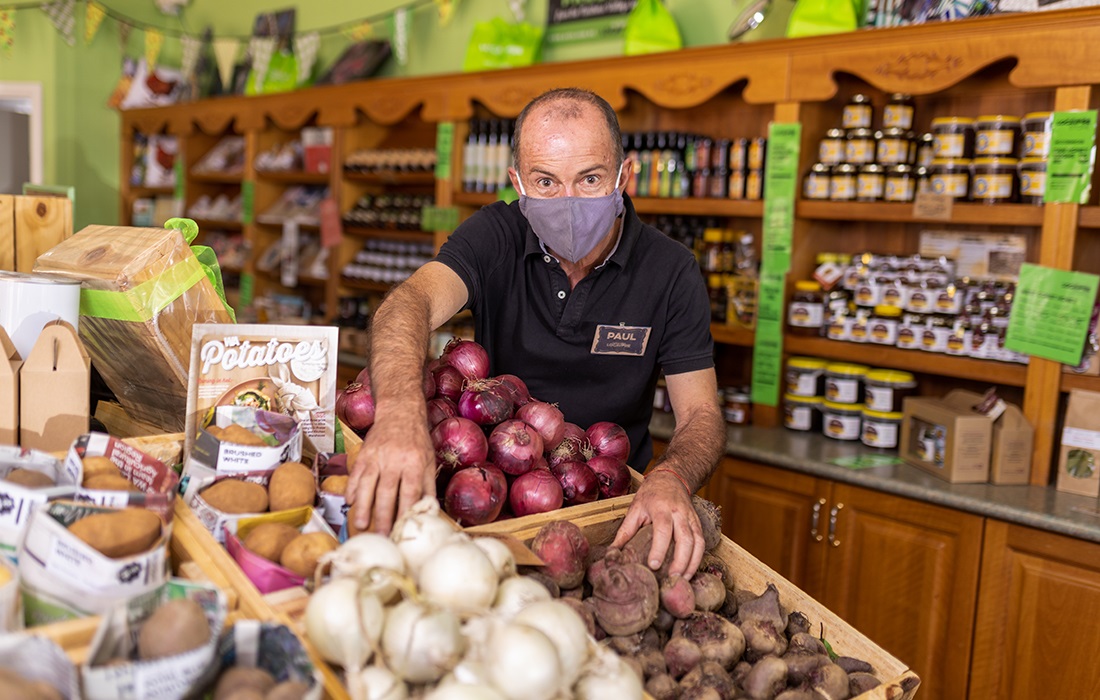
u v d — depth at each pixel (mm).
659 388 3367
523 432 1413
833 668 1165
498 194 3695
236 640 839
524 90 3566
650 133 3402
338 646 860
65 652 764
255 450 1147
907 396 3041
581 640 916
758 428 3178
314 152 4684
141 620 838
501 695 842
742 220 3498
